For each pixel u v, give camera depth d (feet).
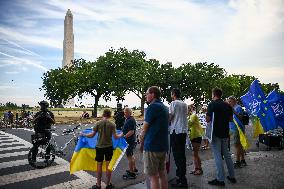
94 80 164.66
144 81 166.20
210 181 21.81
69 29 213.25
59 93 175.63
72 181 23.90
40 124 29.30
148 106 16.55
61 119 143.23
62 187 22.17
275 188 20.58
